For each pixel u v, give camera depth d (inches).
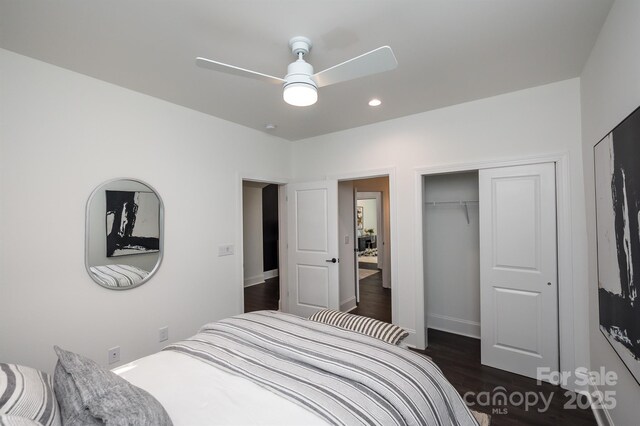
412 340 123.7
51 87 81.7
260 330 69.1
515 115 102.0
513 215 102.4
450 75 90.2
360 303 189.0
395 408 44.8
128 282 96.3
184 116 113.7
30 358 77.4
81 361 46.3
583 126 88.1
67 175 84.4
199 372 55.6
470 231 134.8
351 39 71.1
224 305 126.2
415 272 123.3
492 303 106.5
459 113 113.0
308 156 158.1
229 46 73.9
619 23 56.8
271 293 217.0
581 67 85.6
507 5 59.9
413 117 124.0
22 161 76.7
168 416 40.4
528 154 99.6
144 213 101.2
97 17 62.6
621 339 57.8
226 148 129.3
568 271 92.4
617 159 57.2
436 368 58.4
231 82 93.5
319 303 152.9
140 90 98.9
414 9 60.9
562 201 93.5
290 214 162.2
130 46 73.7
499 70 87.2
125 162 96.8
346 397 46.1
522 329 101.0
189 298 113.8
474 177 133.4
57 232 82.3
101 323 90.5
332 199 148.8
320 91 101.2
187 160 114.5
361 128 138.7
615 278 60.2
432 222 144.3
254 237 248.7
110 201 92.8
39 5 58.6
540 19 64.2
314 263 154.3
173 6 59.6
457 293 138.3
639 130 47.2
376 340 64.5
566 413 82.2
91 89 89.4
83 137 87.6
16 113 75.8
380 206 259.3
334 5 59.7
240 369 55.7
